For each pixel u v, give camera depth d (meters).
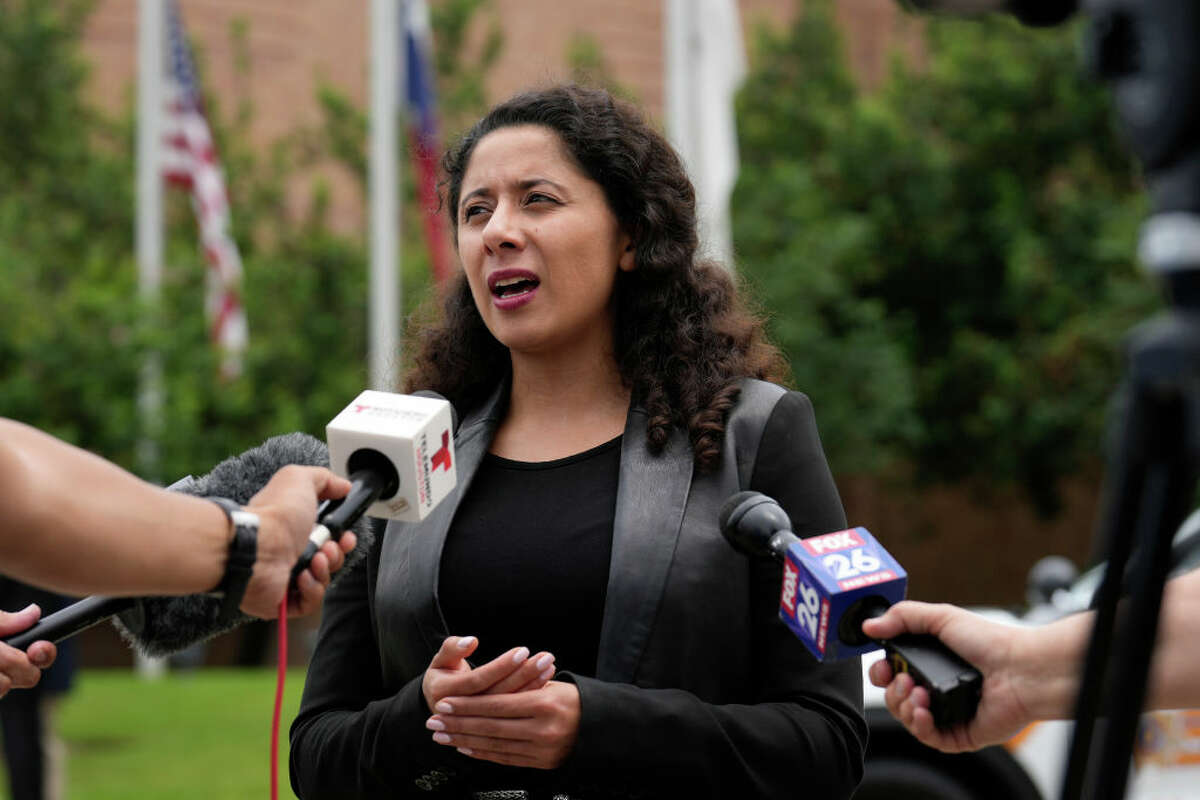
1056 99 21.62
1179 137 1.16
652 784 2.30
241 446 12.55
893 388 19.52
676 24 13.49
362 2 24.56
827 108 22.39
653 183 2.71
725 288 2.80
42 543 1.71
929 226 21.64
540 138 2.69
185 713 10.80
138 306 12.09
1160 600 1.30
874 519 24.14
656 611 2.42
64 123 22.17
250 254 22.31
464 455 2.69
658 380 2.64
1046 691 1.84
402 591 2.56
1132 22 1.20
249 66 23.86
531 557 2.53
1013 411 21.36
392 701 2.45
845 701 2.49
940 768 5.48
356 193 23.88
